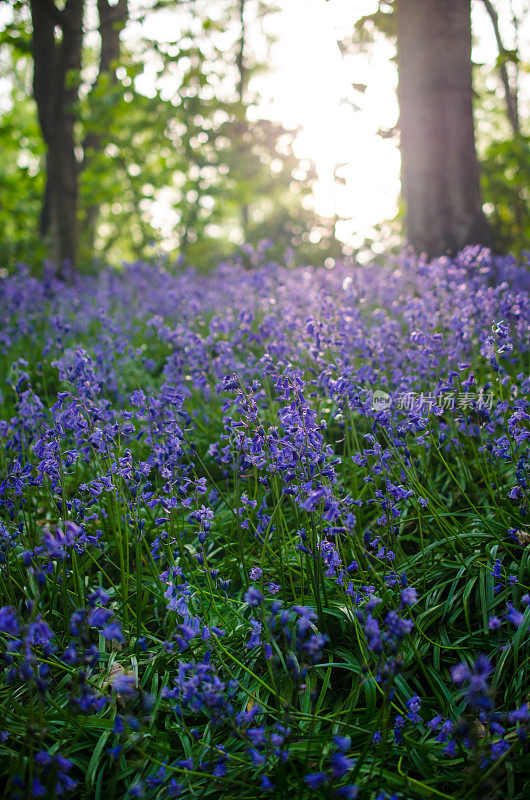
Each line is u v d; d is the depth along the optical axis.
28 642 2.25
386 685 2.29
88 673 2.66
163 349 6.28
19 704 2.54
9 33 13.40
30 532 3.35
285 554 3.25
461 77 7.47
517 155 13.98
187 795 2.29
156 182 17.47
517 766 2.27
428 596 3.06
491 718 2.33
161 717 2.64
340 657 2.81
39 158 20.17
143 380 5.22
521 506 3.14
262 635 2.75
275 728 2.40
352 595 2.76
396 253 8.12
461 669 1.95
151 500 2.99
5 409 4.91
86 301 7.67
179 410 3.50
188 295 6.38
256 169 16.98
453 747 2.31
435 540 3.33
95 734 2.47
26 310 7.07
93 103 13.20
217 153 16.75
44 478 3.31
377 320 5.37
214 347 4.37
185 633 2.36
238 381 3.06
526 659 2.58
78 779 2.38
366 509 3.62
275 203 22.41
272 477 3.22
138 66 13.66
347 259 8.14
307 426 2.78
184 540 3.54
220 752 2.34
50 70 13.28
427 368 3.97
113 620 2.65
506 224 14.56
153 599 3.22
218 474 4.20
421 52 7.43
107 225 28.14
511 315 4.22
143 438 4.23
